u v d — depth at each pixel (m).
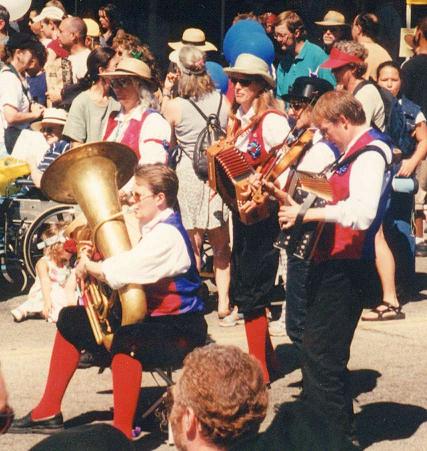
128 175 8.50
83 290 8.26
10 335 11.08
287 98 9.41
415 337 10.94
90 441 4.30
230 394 4.29
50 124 12.62
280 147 9.03
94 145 8.23
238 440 4.33
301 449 4.43
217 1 20.23
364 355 10.37
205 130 10.71
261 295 9.38
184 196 11.18
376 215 7.70
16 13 16.03
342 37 16.14
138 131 10.05
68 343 8.47
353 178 7.58
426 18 14.24
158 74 12.01
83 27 14.73
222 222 11.23
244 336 11.02
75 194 8.22
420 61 14.27
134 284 7.98
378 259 11.45
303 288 9.02
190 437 4.33
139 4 20.34
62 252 11.45
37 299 11.70
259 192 8.66
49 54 14.67
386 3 18.84
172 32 20.44
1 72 13.01
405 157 12.05
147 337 7.95
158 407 8.34
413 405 9.11
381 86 11.91
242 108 9.34
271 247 9.29
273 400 9.10
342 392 7.81
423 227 15.49
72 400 9.24
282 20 14.22
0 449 8.23
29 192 12.80
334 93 7.75
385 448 8.25
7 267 12.80
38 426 8.51
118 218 8.16
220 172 9.02
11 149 12.98
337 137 7.71
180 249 8.09
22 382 9.66
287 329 9.16
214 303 12.22
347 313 7.79
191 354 4.45
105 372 9.92
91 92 11.66
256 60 9.22
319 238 7.71
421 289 12.86
